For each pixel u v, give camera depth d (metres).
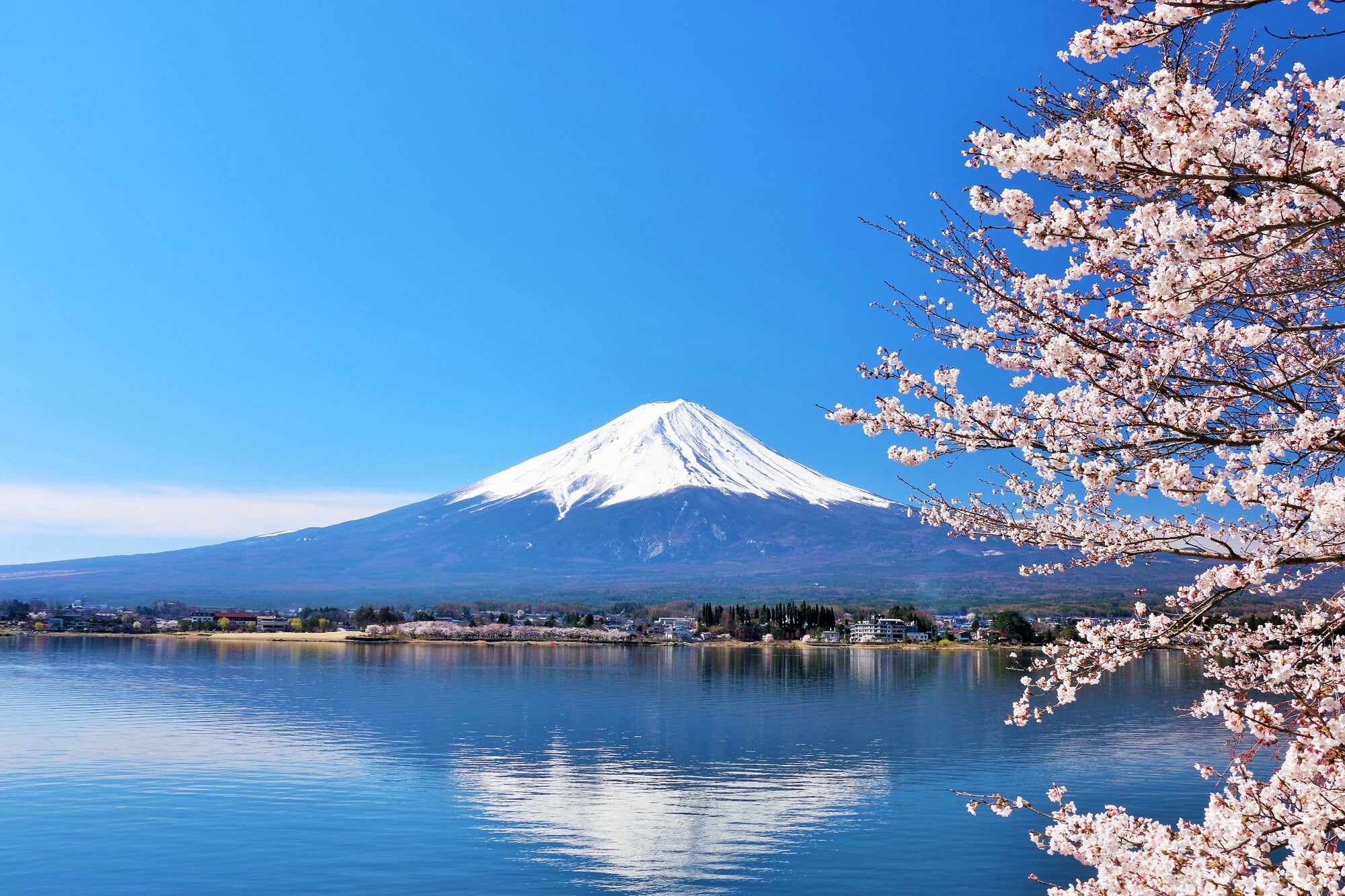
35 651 147.50
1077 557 8.23
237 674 109.50
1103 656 6.99
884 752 54.59
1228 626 6.91
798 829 36.22
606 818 38.03
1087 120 6.04
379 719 69.06
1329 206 5.60
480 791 42.97
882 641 192.50
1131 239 5.64
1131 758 50.56
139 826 35.09
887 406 7.54
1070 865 30.81
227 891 27.89
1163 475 6.21
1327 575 7.41
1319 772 5.89
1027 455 7.27
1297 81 5.39
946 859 31.75
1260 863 6.12
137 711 70.19
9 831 34.16
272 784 43.62
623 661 144.50
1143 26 5.09
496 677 109.69
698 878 30.00
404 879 29.38
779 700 84.94
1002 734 61.09
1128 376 6.89
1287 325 6.61
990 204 5.79
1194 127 4.84
